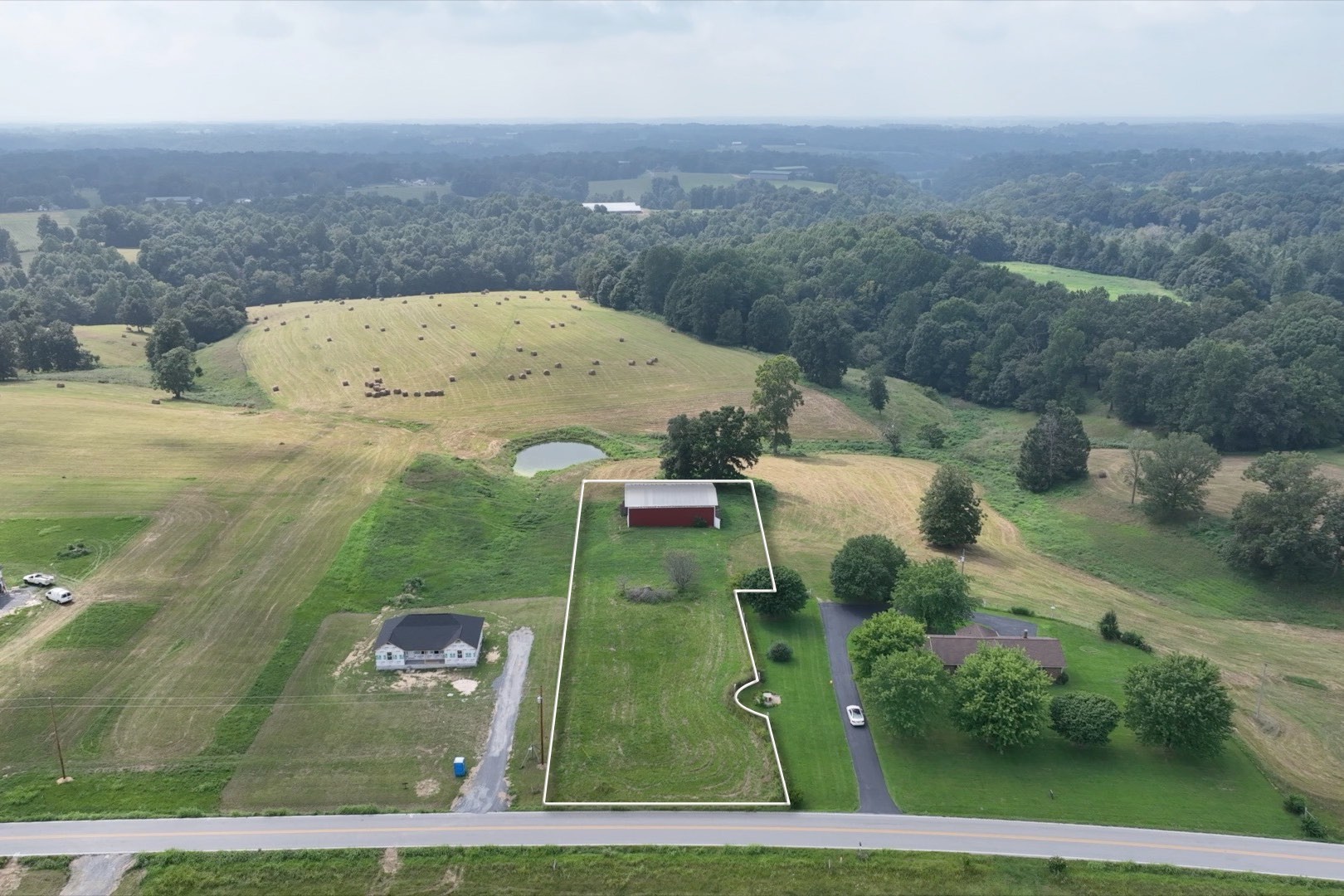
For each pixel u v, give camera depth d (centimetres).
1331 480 9325
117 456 9294
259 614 6562
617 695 5816
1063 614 7188
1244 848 4622
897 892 4300
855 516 9162
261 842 4497
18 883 4212
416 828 4619
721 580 7438
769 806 4825
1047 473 10031
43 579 6775
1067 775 5159
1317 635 7056
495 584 7331
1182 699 5169
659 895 4250
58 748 5059
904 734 5472
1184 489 8575
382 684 5862
